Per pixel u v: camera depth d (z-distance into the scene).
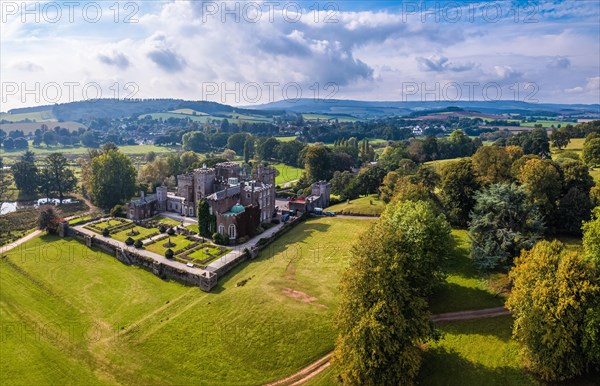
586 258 55.25
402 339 52.44
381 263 55.59
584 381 50.06
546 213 90.38
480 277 76.19
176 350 65.19
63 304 81.31
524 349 52.38
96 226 122.88
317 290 77.25
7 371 62.78
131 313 76.88
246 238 106.75
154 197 138.62
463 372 54.78
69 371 62.78
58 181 172.88
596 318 47.22
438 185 118.44
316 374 58.91
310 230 115.81
